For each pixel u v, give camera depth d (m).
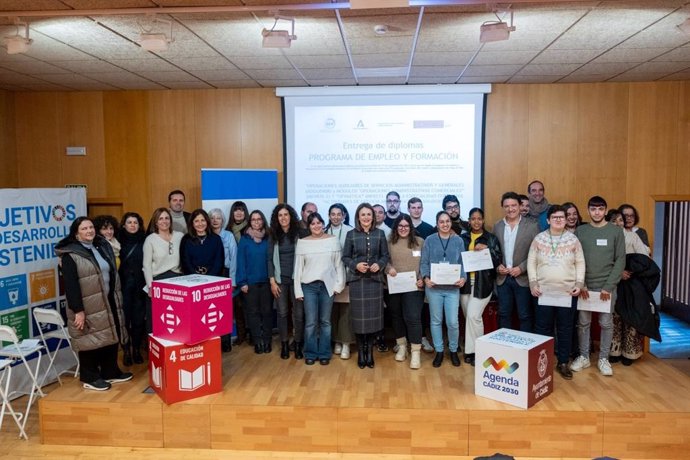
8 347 3.70
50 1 3.14
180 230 4.93
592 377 3.95
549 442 3.34
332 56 4.42
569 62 4.61
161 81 5.35
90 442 3.51
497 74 5.10
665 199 5.43
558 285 3.83
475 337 4.16
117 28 3.64
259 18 3.45
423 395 3.58
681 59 4.50
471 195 5.61
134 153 5.83
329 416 3.40
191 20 3.49
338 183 5.72
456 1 3.13
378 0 2.95
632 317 4.10
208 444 3.47
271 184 5.49
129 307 4.38
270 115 5.74
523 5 3.23
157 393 3.63
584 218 5.52
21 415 3.58
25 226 4.25
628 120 5.43
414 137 5.62
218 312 3.63
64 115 5.85
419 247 4.20
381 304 4.09
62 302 4.61
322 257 4.14
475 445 3.36
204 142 5.79
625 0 3.13
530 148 5.54
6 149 5.75
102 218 4.47
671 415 3.29
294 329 4.44
